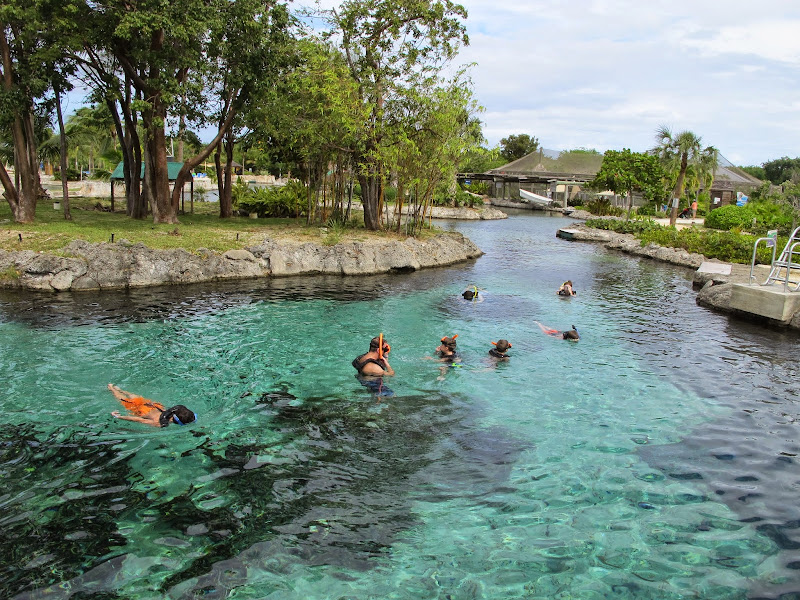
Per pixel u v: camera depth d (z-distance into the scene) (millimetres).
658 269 25969
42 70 21281
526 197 70688
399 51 26969
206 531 5703
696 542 5719
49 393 9070
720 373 11234
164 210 25469
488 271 24062
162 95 21984
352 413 8750
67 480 6562
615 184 50188
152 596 4766
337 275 21500
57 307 14594
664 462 7430
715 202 59375
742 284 16391
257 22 22688
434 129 26094
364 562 5316
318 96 26672
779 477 7062
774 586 5066
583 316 16078
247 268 20047
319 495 6449
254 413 8633
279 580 5027
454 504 6344
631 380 10703
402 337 13148
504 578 5141
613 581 5121
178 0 21344
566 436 8172
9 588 4801
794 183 45469
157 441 7590
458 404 9266
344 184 34438
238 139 31469
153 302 15617
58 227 21453
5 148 35781
